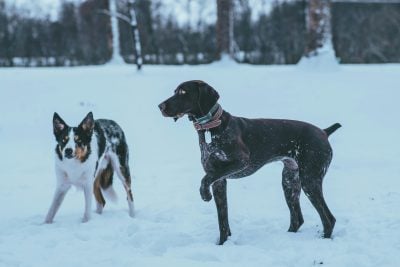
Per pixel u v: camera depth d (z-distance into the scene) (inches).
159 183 197.3
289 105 292.7
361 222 147.3
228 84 339.6
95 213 164.7
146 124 274.5
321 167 137.6
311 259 122.3
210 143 133.0
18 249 132.2
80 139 154.2
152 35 562.9
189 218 156.5
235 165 132.3
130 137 257.3
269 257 124.0
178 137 255.9
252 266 119.4
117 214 162.9
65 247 133.3
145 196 183.2
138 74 391.2
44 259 126.0
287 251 127.9
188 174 207.0
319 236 139.6
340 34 542.3
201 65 474.3
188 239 138.3
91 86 350.0
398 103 286.7
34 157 234.7
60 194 157.6
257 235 140.7
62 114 295.6
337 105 288.8
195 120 134.8
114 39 527.5
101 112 296.4
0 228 149.9
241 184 191.2
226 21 427.8
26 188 193.8
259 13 549.0
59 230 146.5
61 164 154.6
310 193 137.6
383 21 552.4
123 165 165.8
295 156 139.4
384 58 539.5
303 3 546.6
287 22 544.7
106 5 548.7
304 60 382.3
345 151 226.2
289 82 338.3
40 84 362.0
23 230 146.6
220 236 137.8
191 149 240.4
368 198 170.7
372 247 129.1
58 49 547.8
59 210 169.6
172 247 133.5
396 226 143.1
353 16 551.2
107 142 165.2
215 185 137.3
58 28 550.0
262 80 347.6
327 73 362.3
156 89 337.1
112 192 167.3
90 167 156.6
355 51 541.0
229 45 431.8
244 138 135.5
